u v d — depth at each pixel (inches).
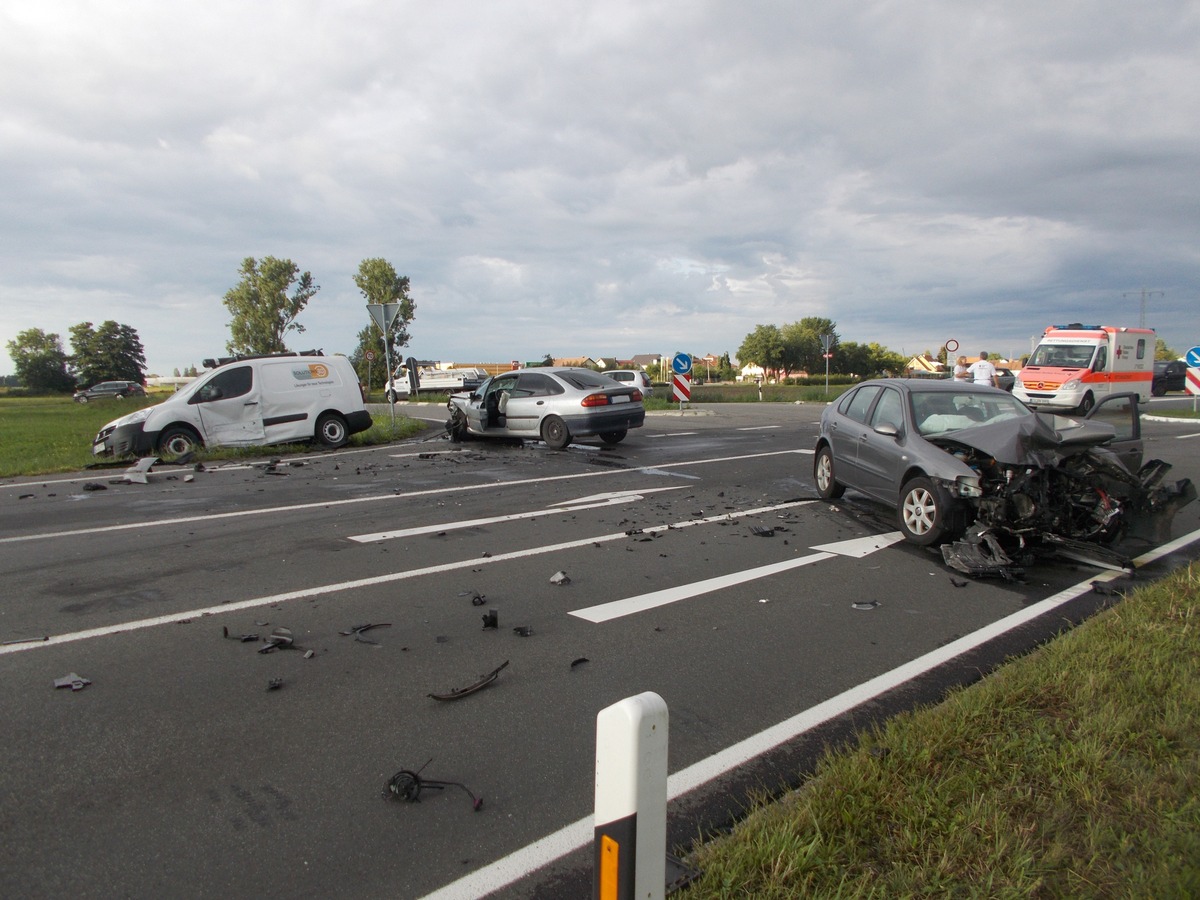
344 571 249.8
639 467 492.4
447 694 157.6
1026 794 114.0
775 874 97.2
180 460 521.0
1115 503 269.4
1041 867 98.3
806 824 108.0
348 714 150.0
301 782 126.0
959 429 294.5
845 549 282.2
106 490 410.6
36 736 141.0
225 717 148.5
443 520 330.6
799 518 337.1
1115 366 861.8
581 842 110.8
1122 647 165.8
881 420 330.6
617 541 293.3
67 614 207.8
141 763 131.8
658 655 180.4
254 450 566.9
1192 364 910.4
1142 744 127.0
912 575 249.0
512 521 329.1
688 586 235.1
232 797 121.7
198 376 562.3
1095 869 98.0
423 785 124.7
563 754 135.6
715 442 640.4
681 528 316.2
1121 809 110.4
